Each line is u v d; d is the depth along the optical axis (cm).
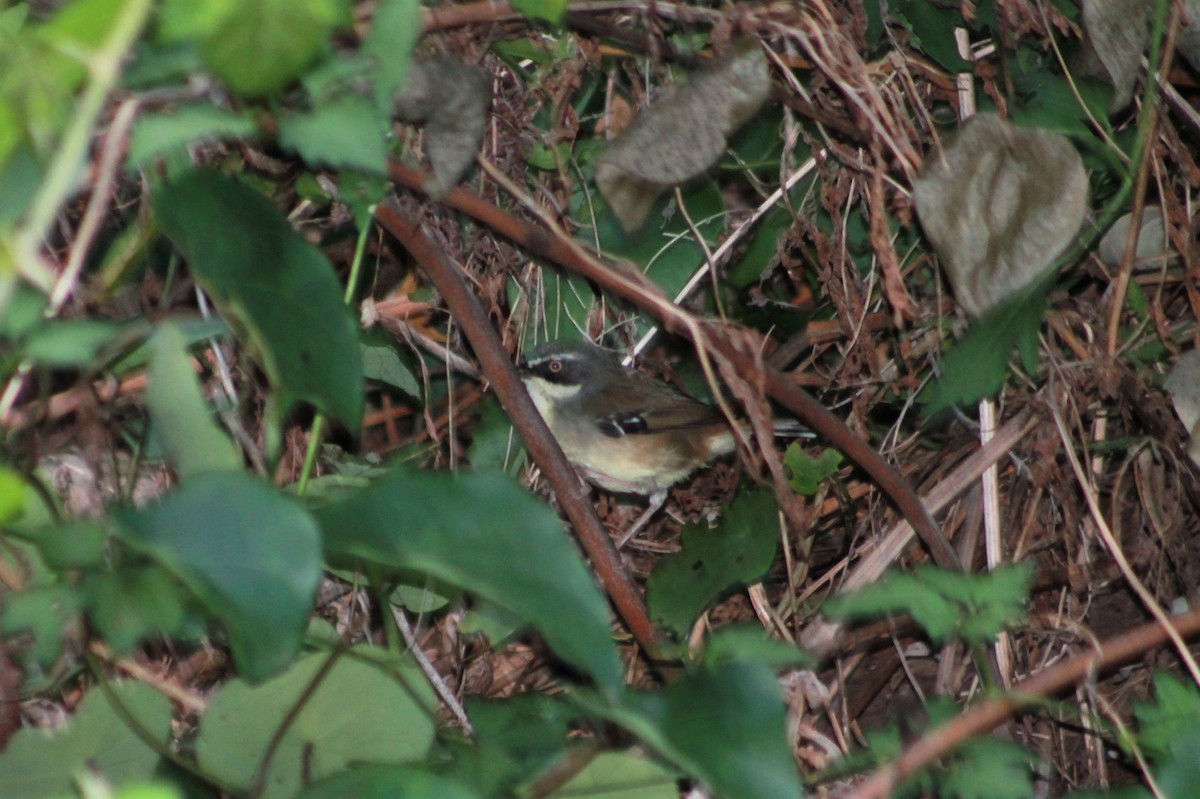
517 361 1039
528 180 931
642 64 941
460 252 921
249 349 629
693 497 1191
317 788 445
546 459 843
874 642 953
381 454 1058
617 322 1062
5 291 342
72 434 720
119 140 450
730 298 1078
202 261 536
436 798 442
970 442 1038
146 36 475
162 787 293
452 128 725
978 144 783
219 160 792
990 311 794
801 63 918
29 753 603
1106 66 852
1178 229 959
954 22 933
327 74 494
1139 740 577
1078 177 776
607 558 847
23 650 627
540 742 657
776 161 995
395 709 597
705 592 831
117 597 418
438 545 442
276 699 593
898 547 945
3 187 382
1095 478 981
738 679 454
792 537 1000
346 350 559
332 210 862
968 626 569
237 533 391
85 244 436
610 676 434
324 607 858
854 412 1023
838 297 979
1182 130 1020
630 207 798
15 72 368
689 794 721
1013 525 988
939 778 585
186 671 761
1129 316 1010
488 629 848
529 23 809
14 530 546
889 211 977
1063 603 966
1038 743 918
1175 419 961
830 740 818
